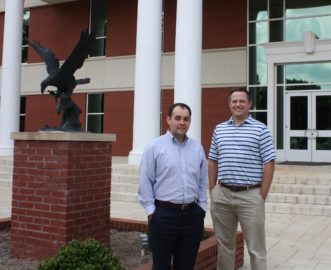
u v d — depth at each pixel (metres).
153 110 13.81
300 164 16.05
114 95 21.02
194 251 4.29
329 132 16.86
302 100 17.25
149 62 13.79
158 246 4.18
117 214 10.19
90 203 5.59
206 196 4.38
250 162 4.64
